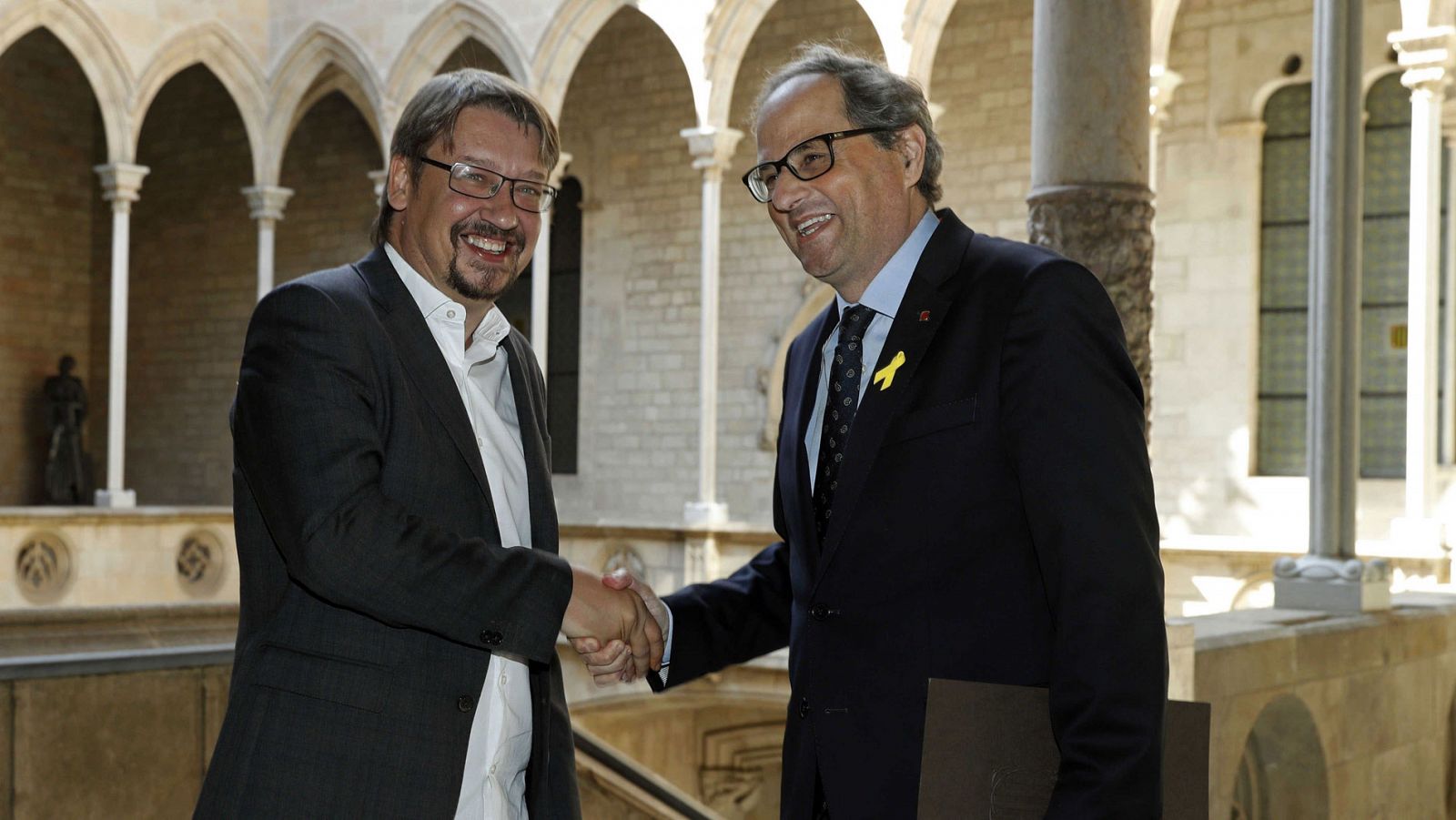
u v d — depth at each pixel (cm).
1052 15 460
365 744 202
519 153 222
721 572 1438
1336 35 675
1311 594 647
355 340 205
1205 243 1450
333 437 196
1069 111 457
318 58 1825
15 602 1500
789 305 1720
